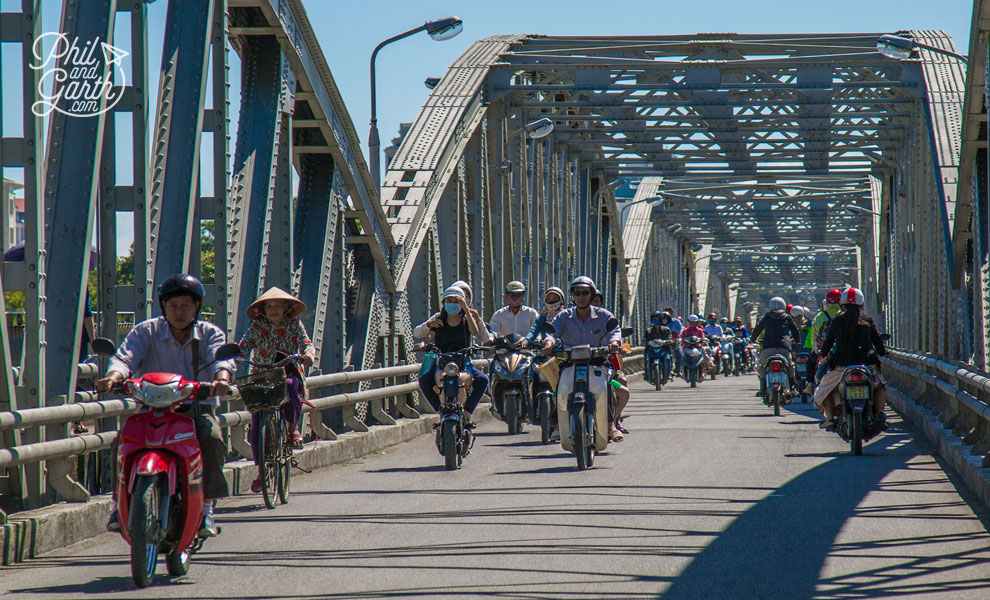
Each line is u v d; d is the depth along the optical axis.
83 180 29.89
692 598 18.92
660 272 181.88
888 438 49.19
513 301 54.06
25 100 27.97
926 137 76.69
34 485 26.98
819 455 41.97
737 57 88.75
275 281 44.34
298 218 50.12
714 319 132.00
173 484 20.89
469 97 76.19
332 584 20.48
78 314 29.42
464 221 75.69
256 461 30.81
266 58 43.50
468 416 40.78
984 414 33.50
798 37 88.56
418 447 49.47
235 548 24.62
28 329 27.91
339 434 46.31
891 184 116.44
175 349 22.56
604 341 39.59
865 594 19.23
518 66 86.69
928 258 75.19
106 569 22.66
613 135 111.88
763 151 107.44
